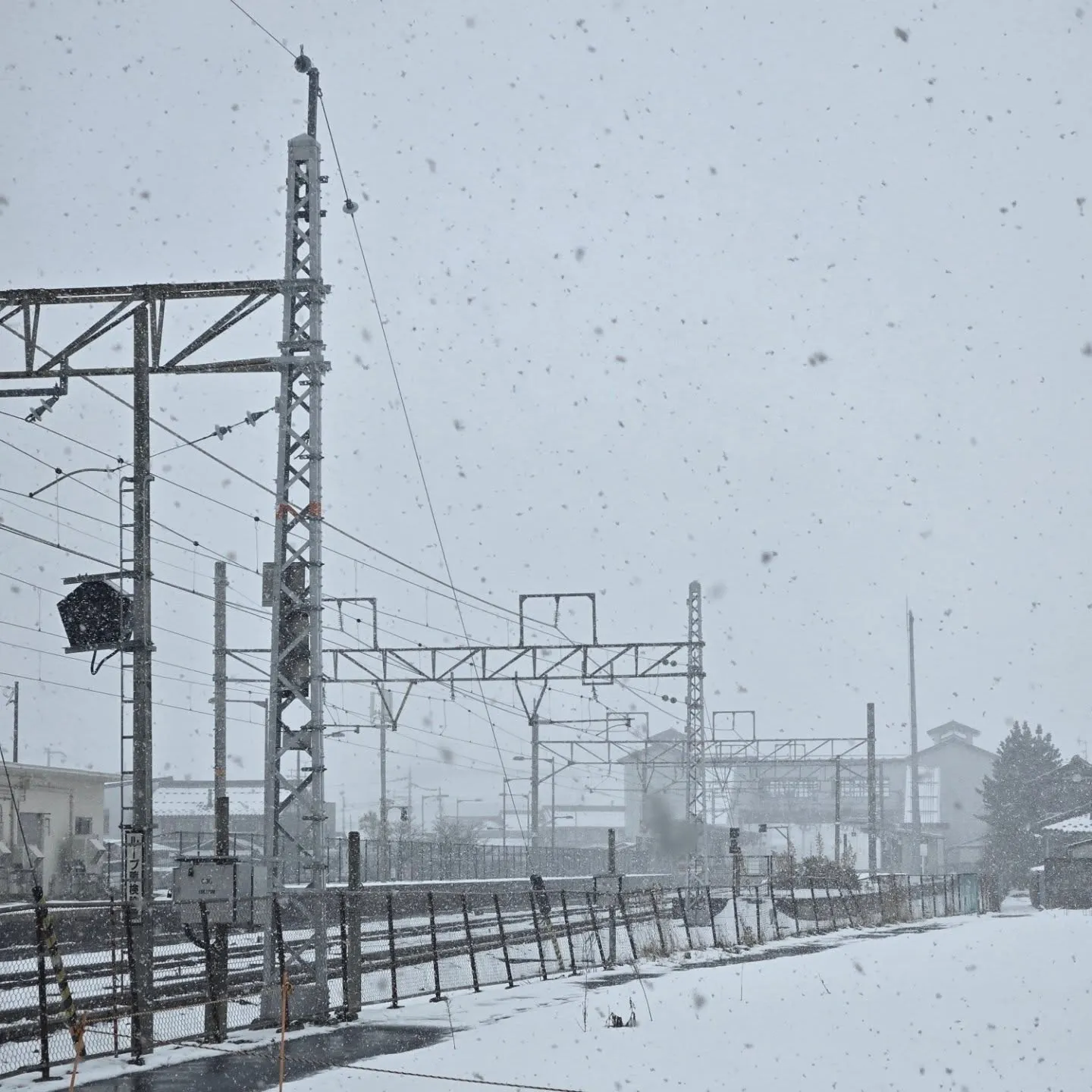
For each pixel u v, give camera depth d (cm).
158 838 7262
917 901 5272
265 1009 1967
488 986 2542
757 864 5975
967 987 2281
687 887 4012
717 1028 1842
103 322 2025
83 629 1859
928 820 12006
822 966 2798
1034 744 9250
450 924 3103
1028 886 8838
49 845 5822
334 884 4247
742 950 3388
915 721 8538
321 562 2134
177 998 1881
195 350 2120
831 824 9462
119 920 2702
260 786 9031
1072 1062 1510
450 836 10062
